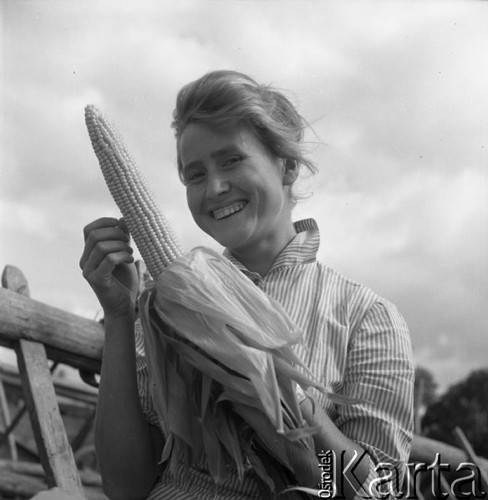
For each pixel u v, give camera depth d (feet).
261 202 7.41
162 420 6.84
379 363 7.35
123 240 7.36
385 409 7.25
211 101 7.33
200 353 6.56
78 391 21.34
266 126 7.38
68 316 12.64
